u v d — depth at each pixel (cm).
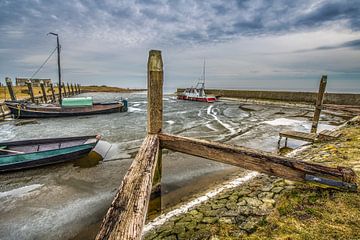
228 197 505
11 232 486
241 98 4156
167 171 786
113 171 809
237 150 355
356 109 1212
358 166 507
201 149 379
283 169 339
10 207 579
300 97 3262
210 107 3130
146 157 296
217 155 370
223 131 1470
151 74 384
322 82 1155
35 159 811
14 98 2480
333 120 1939
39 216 540
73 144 979
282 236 281
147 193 208
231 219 398
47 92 4628
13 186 692
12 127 1716
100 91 9425
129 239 142
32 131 1564
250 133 1402
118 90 10138
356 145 700
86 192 656
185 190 637
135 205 182
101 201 607
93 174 783
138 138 1295
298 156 773
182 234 378
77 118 2148
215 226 381
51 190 668
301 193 384
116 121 1966
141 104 3756
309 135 941
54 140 973
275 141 1196
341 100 2766
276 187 496
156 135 404
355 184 336
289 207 350
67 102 2284
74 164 876
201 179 716
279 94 3572
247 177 671
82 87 9988
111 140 1249
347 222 285
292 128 1562
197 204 509
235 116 2217
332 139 870
